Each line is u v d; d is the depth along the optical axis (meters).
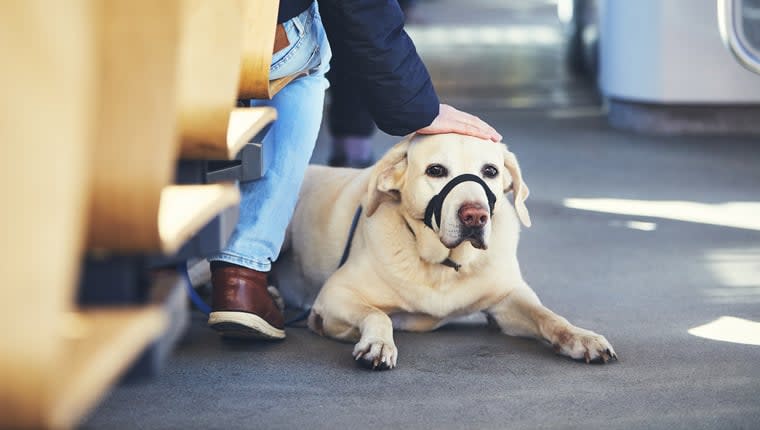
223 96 2.28
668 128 8.66
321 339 3.39
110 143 1.65
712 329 3.43
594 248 4.83
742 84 8.30
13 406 1.26
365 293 3.37
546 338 3.21
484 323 3.63
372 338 3.04
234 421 2.52
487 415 2.58
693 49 8.28
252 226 3.19
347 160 6.73
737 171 6.93
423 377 2.93
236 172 2.71
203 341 3.34
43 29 1.35
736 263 4.46
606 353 3.04
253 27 2.80
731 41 4.24
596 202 5.99
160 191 1.65
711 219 5.46
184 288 1.91
